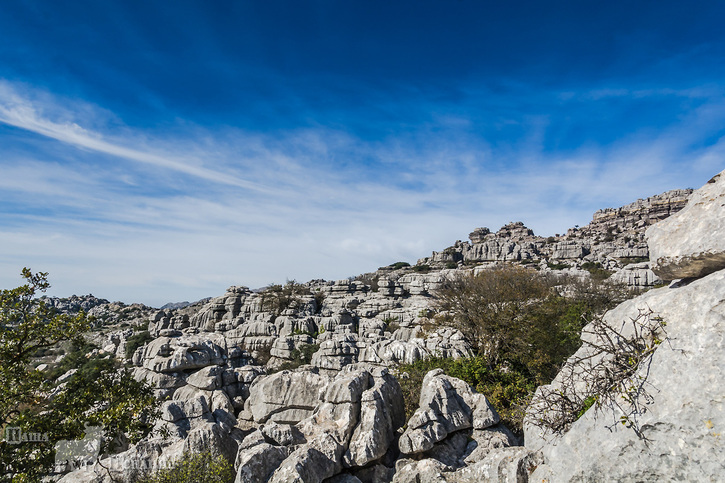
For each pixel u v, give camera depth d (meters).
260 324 75.25
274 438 12.57
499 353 34.47
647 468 6.74
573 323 36.28
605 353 8.95
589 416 8.08
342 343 41.25
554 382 10.91
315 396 16.31
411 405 18.73
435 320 45.62
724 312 6.66
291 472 10.27
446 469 11.07
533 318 35.44
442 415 12.94
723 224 7.20
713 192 7.72
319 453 11.13
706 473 6.08
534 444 10.21
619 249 123.56
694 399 6.43
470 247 160.00
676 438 6.47
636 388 7.29
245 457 10.93
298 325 72.50
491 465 9.91
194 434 13.57
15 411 14.53
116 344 85.06
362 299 93.69
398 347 31.47
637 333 8.01
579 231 170.38
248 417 18.66
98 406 17.28
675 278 8.35
